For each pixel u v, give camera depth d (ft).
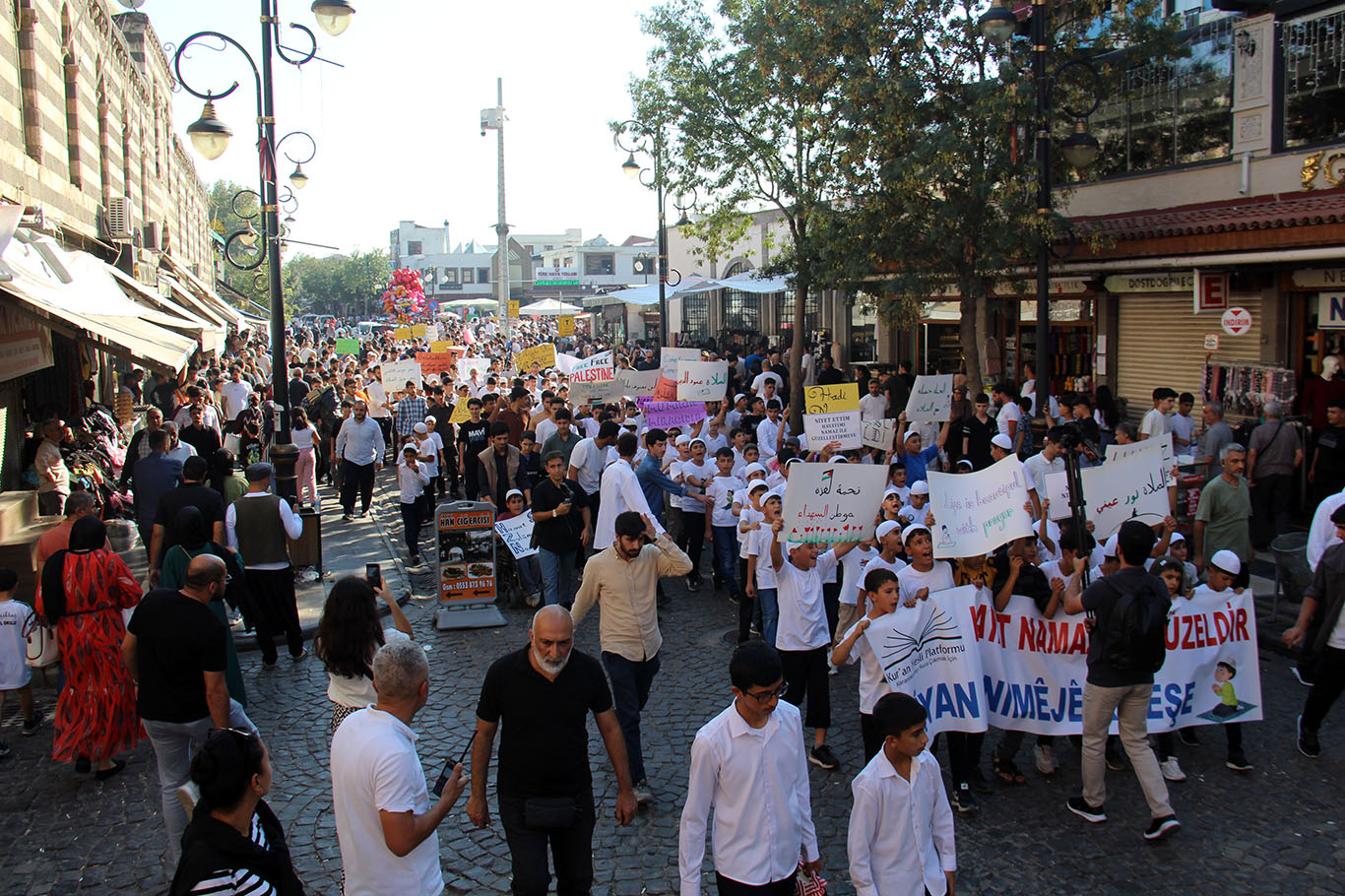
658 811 22.54
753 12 64.08
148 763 25.63
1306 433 44.65
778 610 25.17
